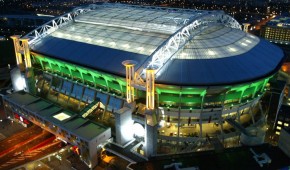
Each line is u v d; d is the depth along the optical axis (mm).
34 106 123188
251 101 115188
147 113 98438
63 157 109250
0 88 163375
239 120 114688
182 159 94812
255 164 91625
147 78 95562
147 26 129875
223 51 114500
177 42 114625
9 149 113250
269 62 118312
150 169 91500
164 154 101250
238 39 126188
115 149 104188
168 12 143250
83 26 150125
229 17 142875
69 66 129375
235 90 107250
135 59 114125
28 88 142500
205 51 113125
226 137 110438
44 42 145500
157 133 108875
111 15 148125
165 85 100875
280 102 130125
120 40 128500
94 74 121500
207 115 108750
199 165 91812
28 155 109438
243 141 104438
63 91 140500
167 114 109688
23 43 136000
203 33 124312
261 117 121875
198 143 108125
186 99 107125
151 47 118125
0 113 140375
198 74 103875
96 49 127375
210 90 103625
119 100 120062
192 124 112562
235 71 106375
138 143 106062
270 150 98000
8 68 189375
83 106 134000
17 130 126062
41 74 149875
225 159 94125
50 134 122188
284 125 118938
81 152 104688
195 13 137500
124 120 103625
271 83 131375
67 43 138500
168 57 108250
